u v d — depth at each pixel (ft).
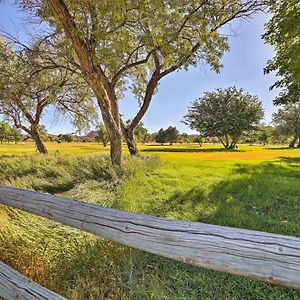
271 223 12.28
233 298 7.04
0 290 6.18
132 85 47.01
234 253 3.36
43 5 28.02
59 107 59.41
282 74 39.19
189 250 3.72
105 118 29.96
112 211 5.00
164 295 6.76
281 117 144.66
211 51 33.63
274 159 49.67
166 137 180.55
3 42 36.99
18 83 38.47
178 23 28.73
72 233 11.27
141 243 4.25
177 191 18.93
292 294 7.14
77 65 34.01
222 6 31.94
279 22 30.35
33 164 31.99
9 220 11.53
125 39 26.17
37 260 9.00
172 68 38.70
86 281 7.84
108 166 27.53
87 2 24.45
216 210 14.32
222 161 42.50
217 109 118.83
